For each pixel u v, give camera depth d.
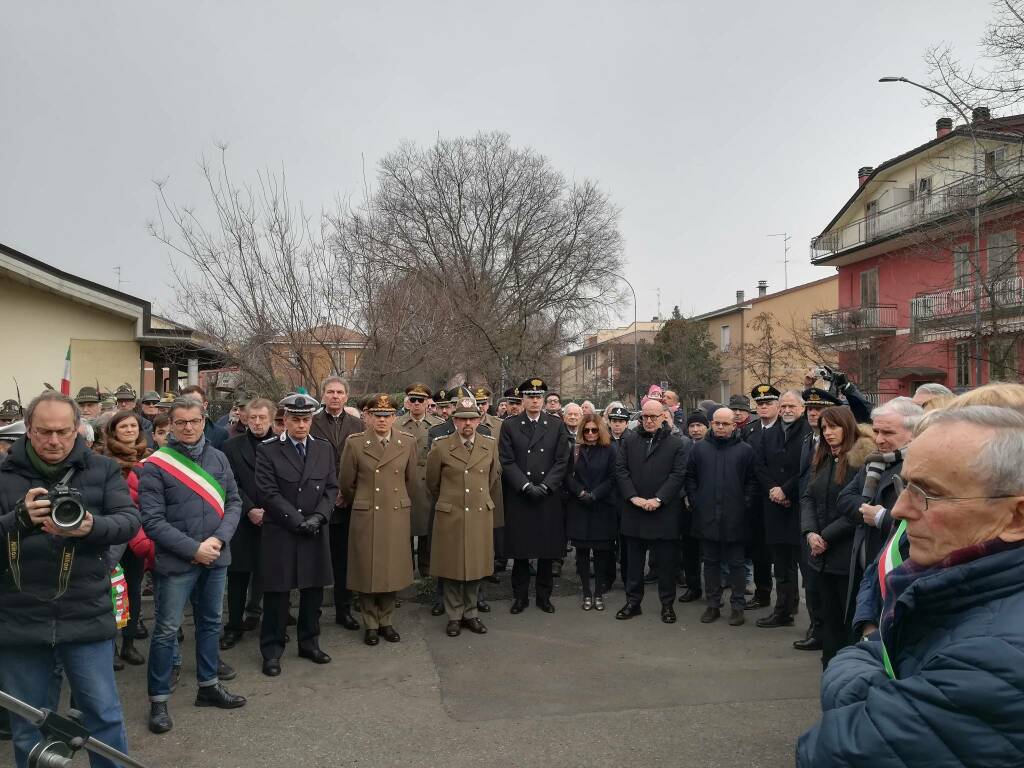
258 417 6.13
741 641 6.18
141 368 14.08
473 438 6.54
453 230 32.72
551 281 34.25
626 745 4.16
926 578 1.48
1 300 13.53
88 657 3.27
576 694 4.95
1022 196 13.30
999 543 1.47
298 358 9.68
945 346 22.72
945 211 16.66
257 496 6.09
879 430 4.08
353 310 10.15
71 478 3.31
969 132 13.96
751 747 4.14
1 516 3.13
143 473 4.48
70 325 13.77
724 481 6.71
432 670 5.45
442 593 7.07
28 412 3.26
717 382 41.59
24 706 2.33
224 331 9.62
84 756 4.07
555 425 7.20
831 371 6.11
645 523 6.79
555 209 34.59
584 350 59.94
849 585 4.24
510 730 4.38
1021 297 15.57
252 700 4.86
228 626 6.20
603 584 7.33
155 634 4.37
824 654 4.91
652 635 6.36
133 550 4.73
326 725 4.46
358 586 6.03
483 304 26.44
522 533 6.98
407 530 6.20
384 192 32.88
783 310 39.50
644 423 6.89
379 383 10.31
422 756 4.04
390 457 6.18
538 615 7.04
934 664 1.38
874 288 28.47
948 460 1.52
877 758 1.37
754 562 7.44
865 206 28.69
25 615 3.14
